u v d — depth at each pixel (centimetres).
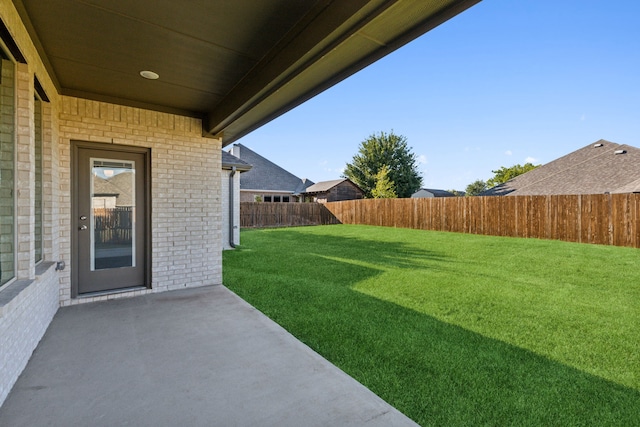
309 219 1994
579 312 398
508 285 524
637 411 209
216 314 372
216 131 492
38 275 277
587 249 902
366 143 3094
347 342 307
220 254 520
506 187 1728
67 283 397
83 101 406
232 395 214
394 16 204
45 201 345
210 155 507
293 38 269
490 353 288
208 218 506
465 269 647
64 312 370
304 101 360
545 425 194
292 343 297
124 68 337
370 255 815
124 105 434
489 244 1012
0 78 229
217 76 357
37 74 284
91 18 245
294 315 379
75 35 271
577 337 325
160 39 278
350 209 1909
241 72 346
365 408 202
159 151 461
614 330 343
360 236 1255
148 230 458
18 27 228
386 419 192
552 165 1720
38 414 191
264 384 228
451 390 230
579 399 221
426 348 297
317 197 2759
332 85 313
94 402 204
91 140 411
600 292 487
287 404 205
